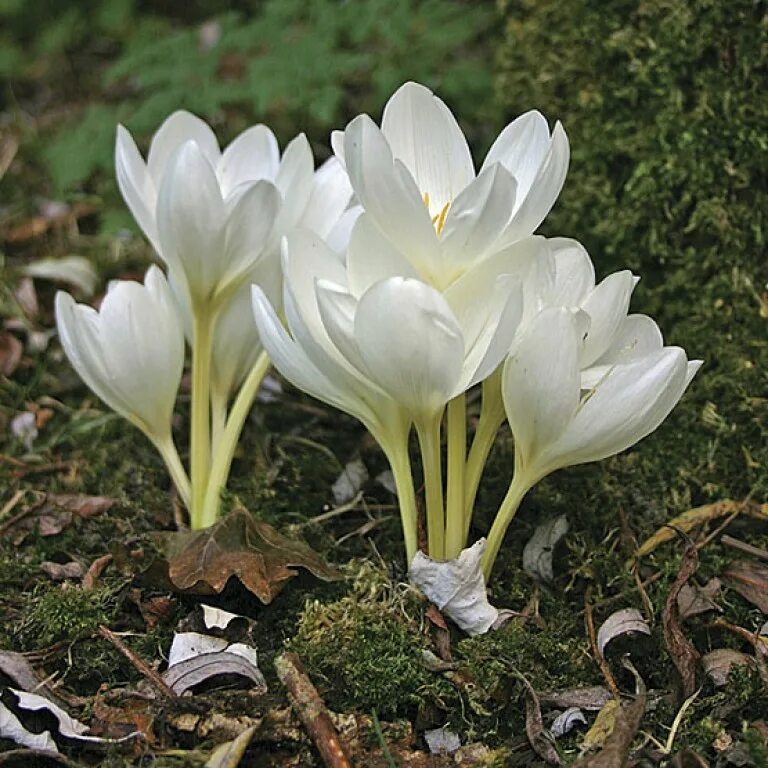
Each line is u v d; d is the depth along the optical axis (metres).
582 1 0.88
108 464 0.86
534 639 0.74
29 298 0.95
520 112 0.92
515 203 0.72
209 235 0.75
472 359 0.71
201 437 0.79
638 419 0.71
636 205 0.86
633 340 0.75
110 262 0.98
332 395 0.74
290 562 0.76
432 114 0.73
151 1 1.27
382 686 0.72
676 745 0.71
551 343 0.70
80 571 0.79
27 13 1.26
